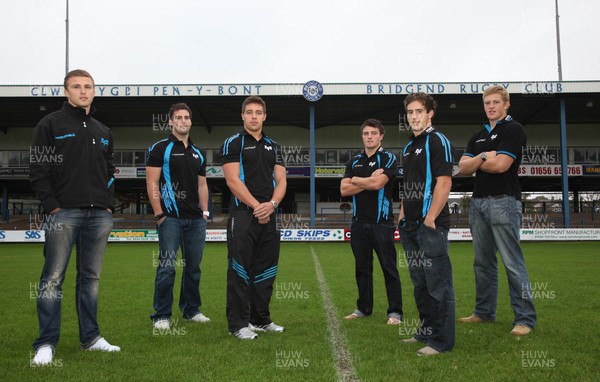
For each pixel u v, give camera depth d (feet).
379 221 14.11
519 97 71.10
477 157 12.55
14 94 65.87
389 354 10.26
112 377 8.74
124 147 89.15
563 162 68.80
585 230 62.90
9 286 22.20
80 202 10.28
